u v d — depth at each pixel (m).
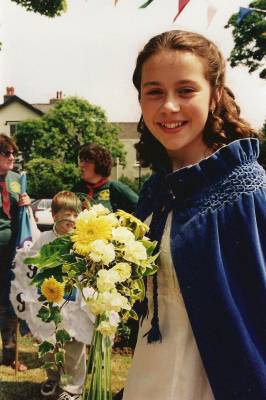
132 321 1.98
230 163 1.50
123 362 4.43
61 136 45.41
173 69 1.53
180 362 1.53
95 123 47.19
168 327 1.57
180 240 1.49
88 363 1.53
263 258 1.42
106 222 1.50
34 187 41.66
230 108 1.65
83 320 3.38
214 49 1.59
